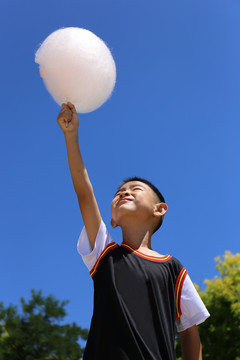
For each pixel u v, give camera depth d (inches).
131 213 110.0
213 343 427.5
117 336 86.1
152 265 99.9
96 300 95.3
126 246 103.7
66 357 494.9
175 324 105.0
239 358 404.8
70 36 101.0
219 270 470.0
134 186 116.9
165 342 88.4
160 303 93.3
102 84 102.8
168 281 99.4
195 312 102.3
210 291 446.9
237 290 434.3
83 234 105.5
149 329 89.0
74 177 105.3
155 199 116.8
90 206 104.8
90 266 102.3
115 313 89.0
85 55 99.6
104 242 102.7
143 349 84.7
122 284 93.9
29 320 504.7
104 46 105.4
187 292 102.8
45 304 517.0
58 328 503.5
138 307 91.0
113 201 115.7
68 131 104.7
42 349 496.1
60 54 99.5
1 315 505.0
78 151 105.3
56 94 103.4
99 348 86.5
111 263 97.9
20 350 494.0
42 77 104.1
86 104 105.3
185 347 104.0
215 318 432.8
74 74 99.4
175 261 105.1
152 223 113.3
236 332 422.3
